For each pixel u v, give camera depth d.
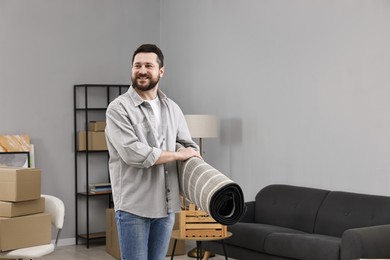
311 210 6.32
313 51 6.68
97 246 8.19
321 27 6.59
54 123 8.20
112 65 8.65
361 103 6.19
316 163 6.66
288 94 6.98
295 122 6.89
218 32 7.96
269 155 7.23
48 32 8.13
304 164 6.80
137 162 3.24
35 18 8.03
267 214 6.79
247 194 7.54
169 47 8.91
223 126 7.89
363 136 6.17
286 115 7.00
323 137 6.58
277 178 7.13
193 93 8.44
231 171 7.77
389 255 5.14
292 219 6.48
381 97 5.99
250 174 7.49
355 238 5.03
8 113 7.85
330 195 6.26
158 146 3.42
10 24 7.86
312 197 6.41
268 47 7.22
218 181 3.09
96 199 8.55
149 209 3.33
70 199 8.34
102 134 8.28
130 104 3.37
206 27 8.17
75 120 8.28
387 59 5.93
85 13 8.41
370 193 6.11
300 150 6.84
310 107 6.71
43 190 8.12
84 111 8.43
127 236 3.34
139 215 3.31
